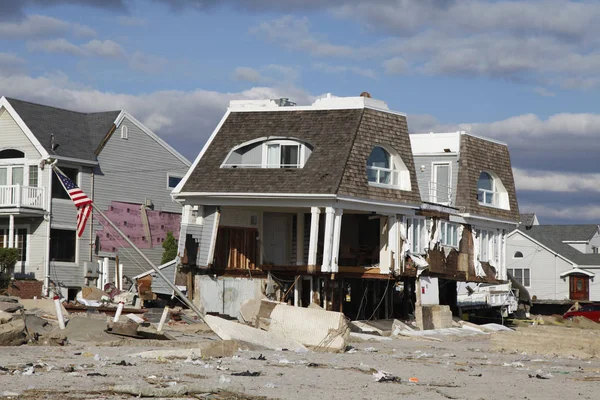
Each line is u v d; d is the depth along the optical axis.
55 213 50.09
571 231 95.88
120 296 45.62
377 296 49.16
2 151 51.09
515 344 35.19
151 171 56.06
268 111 47.12
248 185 44.62
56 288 49.53
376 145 45.75
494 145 56.91
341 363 26.61
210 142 47.09
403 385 21.97
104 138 53.06
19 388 18.52
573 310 62.06
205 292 44.78
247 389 19.70
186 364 23.83
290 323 32.03
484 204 55.16
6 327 28.61
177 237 57.34
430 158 55.03
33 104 53.41
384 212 45.91
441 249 50.38
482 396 20.70
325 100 46.66
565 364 30.38
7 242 50.56
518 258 83.38
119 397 17.72
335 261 43.84
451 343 39.41
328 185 43.16
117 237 53.44
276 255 48.44
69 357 25.02
